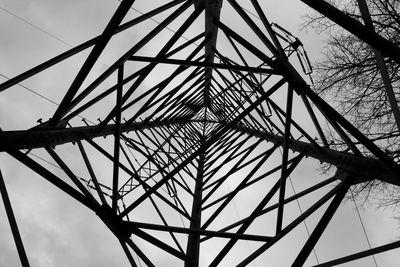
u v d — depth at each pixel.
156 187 5.17
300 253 4.15
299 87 4.54
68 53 5.00
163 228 4.92
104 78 5.36
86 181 6.29
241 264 4.76
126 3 3.53
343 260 4.65
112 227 4.64
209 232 5.06
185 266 5.45
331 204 4.57
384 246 4.34
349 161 4.92
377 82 9.60
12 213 3.96
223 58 8.67
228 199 6.76
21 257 3.66
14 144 4.64
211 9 5.84
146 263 4.70
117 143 5.10
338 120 4.19
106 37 3.80
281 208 4.95
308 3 2.97
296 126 6.20
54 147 5.81
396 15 8.57
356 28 2.99
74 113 6.38
